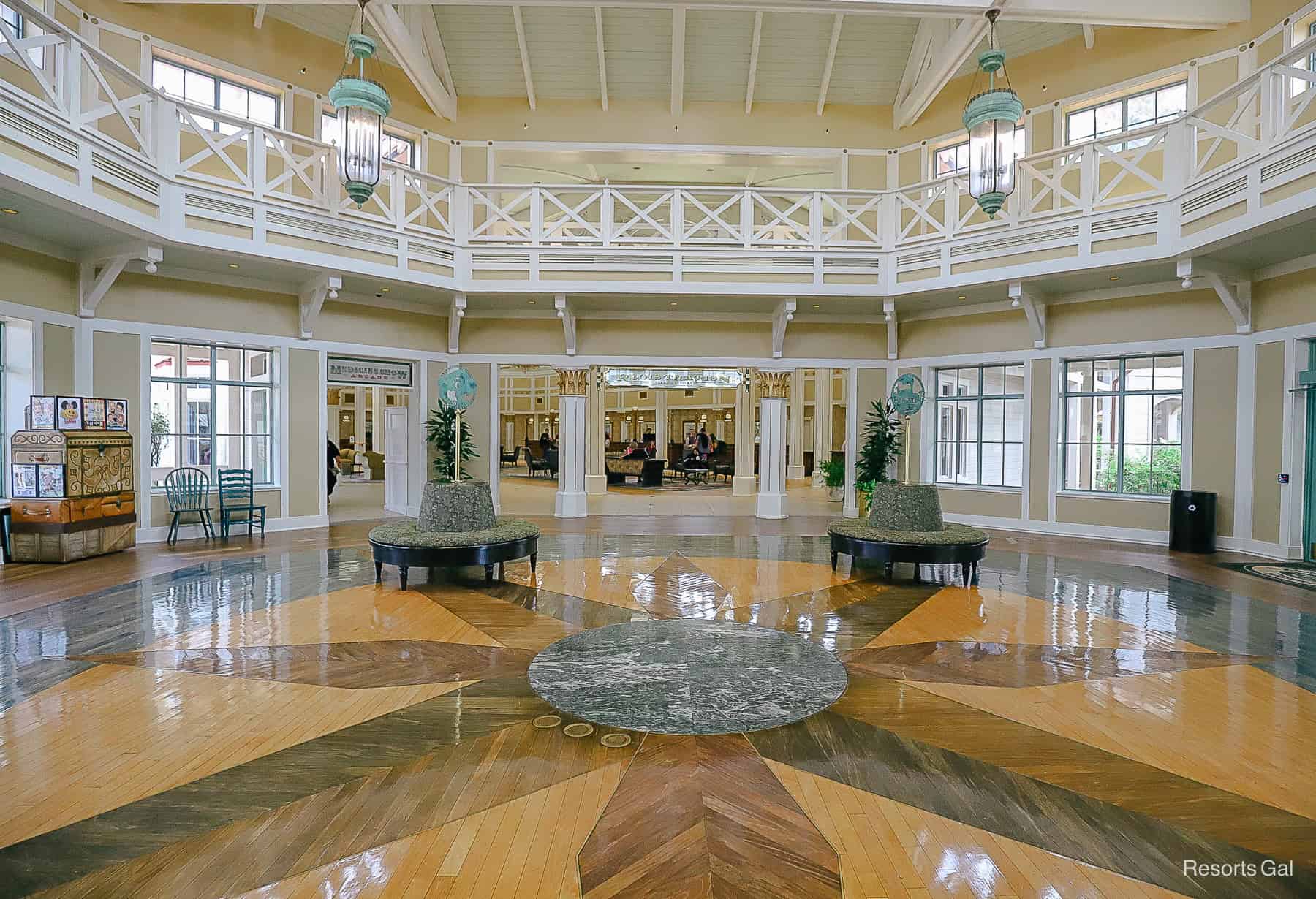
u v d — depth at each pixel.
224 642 4.29
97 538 6.89
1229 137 6.62
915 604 5.33
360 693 3.50
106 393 7.47
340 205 8.18
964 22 7.86
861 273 9.41
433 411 10.19
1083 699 3.47
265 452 8.88
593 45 10.04
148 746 2.90
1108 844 2.27
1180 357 8.33
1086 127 9.12
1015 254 8.32
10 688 3.53
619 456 18.08
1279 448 7.39
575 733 3.05
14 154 5.26
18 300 6.63
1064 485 9.16
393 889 2.04
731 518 10.51
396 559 5.62
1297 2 7.14
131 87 7.59
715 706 3.36
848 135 10.80
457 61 10.22
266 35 8.71
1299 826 2.38
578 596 5.55
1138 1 7.14
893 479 10.48
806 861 2.18
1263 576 6.40
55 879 2.06
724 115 10.80
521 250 9.28
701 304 10.12
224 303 8.34
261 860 2.16
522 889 2.04
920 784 2.64
